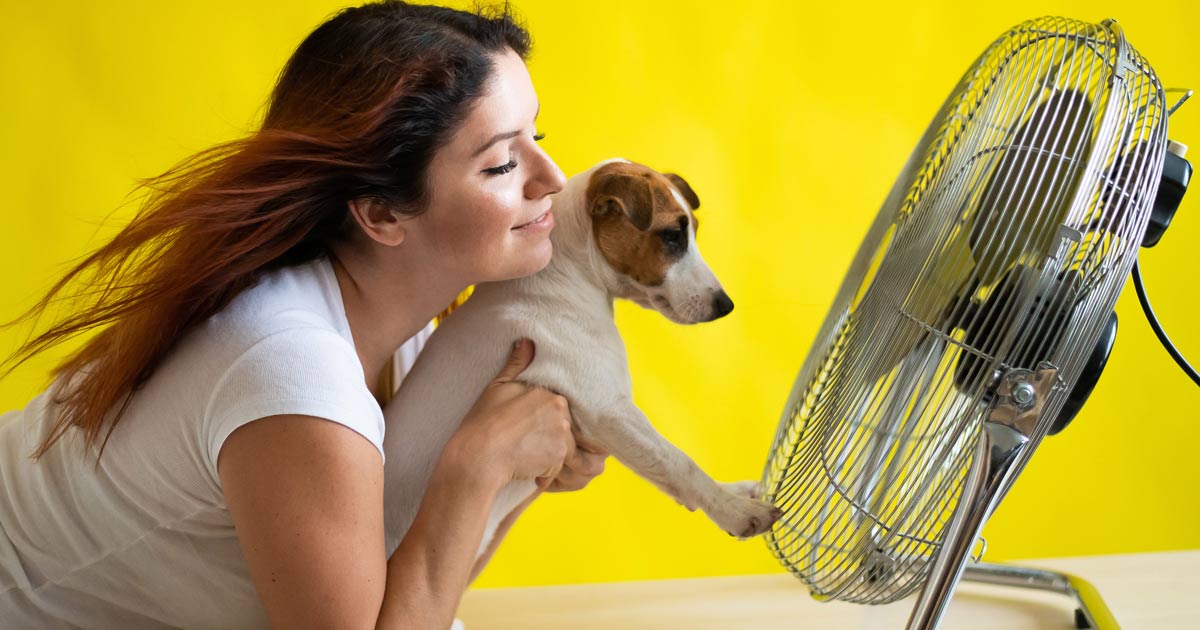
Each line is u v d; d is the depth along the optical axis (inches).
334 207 42.0
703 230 106.7
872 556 41.6
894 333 40.5
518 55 44.8
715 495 50.9
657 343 108.3
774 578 63.8
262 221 40.3
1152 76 39.4
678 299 57.3
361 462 37.1
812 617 57.4
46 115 100.1
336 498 36.3
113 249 40.8
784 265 108.0
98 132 100.6
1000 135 40.9
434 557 41.5
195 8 100.1
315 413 36.4
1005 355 36.9
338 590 36.1
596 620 57.8
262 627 44.9
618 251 56.4
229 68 101.0
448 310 60.9
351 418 37.1
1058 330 36.9
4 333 101.0
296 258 43.3
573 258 56.4
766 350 108.9
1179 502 110.1
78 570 43.3
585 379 53.1
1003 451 36.3
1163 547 111.0
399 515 50.6
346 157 40.2
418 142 40.5
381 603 38.1
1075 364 37.4
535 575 110.8
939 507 40.6
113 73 100.1
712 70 104.9
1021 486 110.7
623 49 104.0
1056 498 110.7
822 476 43.6
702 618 57.8
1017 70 41.6
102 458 41.5
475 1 49.3
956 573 37.1
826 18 104.7
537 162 44.4
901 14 104.8
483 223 42.5
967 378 38.2
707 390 109.1
